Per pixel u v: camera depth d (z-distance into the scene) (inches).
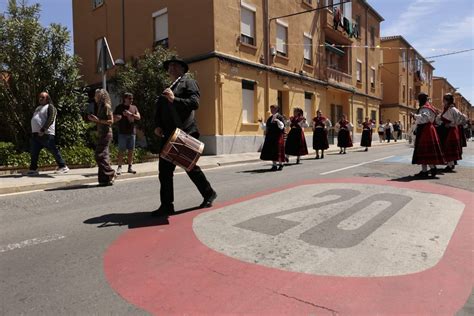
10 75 425.4
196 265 142.6
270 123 423.2
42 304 115.8
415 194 260.1
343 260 146.2
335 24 1019.9
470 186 289.9
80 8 954.1
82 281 131.0
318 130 587.8
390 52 1633.9
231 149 669.3
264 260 146.4
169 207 213.8
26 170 385.1
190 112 209.5
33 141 352.8
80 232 185.8
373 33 1343.5
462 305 113.8
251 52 721.6
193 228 186.9
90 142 497.0
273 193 272.7
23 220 210.4
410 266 141.0
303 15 890.1
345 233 177.3
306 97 912.9
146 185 324.8
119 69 622.2
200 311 110.2
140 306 113.7
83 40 948.6
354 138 1173.7
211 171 430.0
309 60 926.4
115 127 584.7
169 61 209.5
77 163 424.8
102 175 321.1
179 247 161.3
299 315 107.5
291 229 183.6
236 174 391.9
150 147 579.2
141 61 576.1
